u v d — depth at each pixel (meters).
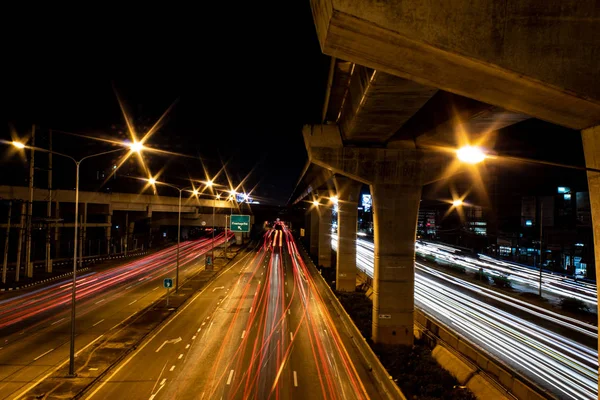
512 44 8.20
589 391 18.62
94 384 19.50
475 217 86.88
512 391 17.47
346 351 24.70
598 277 9.16
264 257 77.62
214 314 33.75
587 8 8.25
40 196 51.03
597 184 9.19
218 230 142.88
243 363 22.42
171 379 20.12
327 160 27.89
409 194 28.06
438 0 8.19
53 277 50.22
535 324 31.12
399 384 19.56
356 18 8.10
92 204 67.75
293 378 20.34
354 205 46.66
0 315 33.09
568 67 8.25
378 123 21.67
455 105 18.42
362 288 48.38
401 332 27.52
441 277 55.16
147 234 94.06
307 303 38.09
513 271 56.47
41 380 19.86
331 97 22.83
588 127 9.51
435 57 8.55
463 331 28.83
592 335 28.30
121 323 30.61
